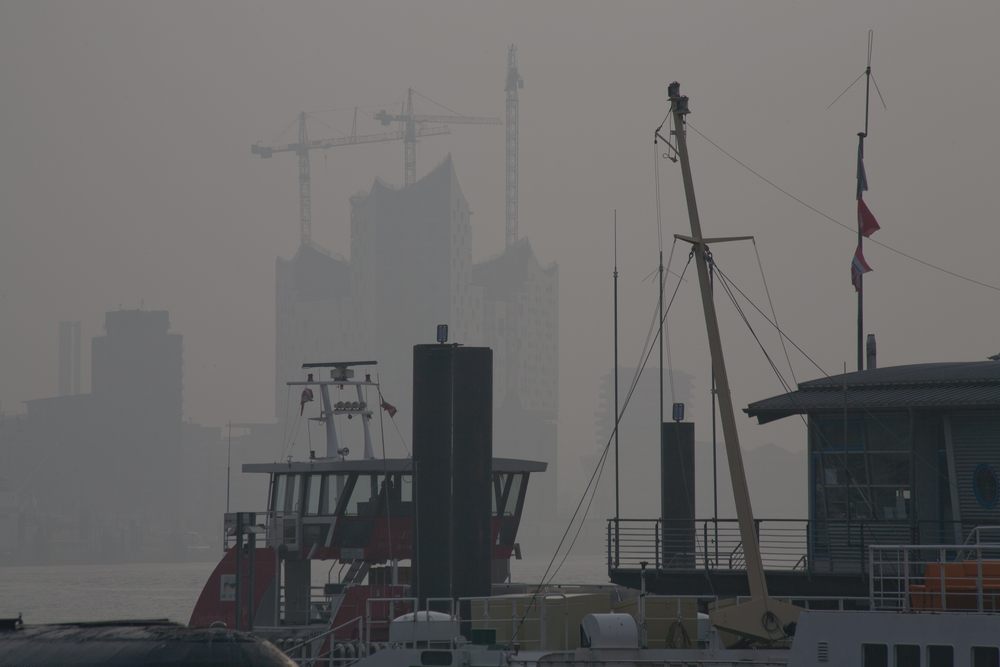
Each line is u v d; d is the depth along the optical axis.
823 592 123.62
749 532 100.81
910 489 119.25
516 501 169.38
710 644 102.88
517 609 115.19
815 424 134.00
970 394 121.94
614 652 103.62
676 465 168.75
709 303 105.56
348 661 126.19
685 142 109.75
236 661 78.44
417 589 133.25
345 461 160.12
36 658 78.81
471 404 135.38
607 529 138.38
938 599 86.56
